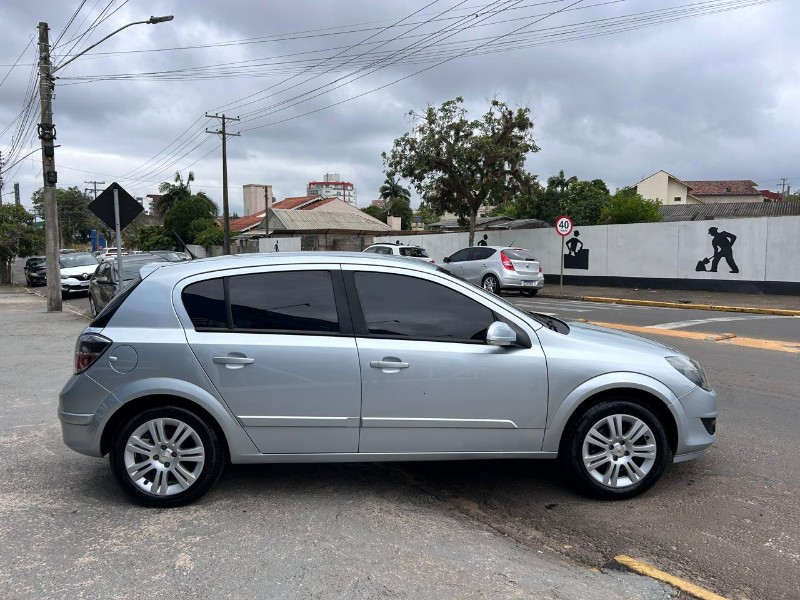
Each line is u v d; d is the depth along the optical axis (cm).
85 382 387
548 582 306
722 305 1572
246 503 402
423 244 2983
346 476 455
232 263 406
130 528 363
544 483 447
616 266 2178
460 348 394
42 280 3064
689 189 6744
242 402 385
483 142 2284
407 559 328
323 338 390
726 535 364
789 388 709
